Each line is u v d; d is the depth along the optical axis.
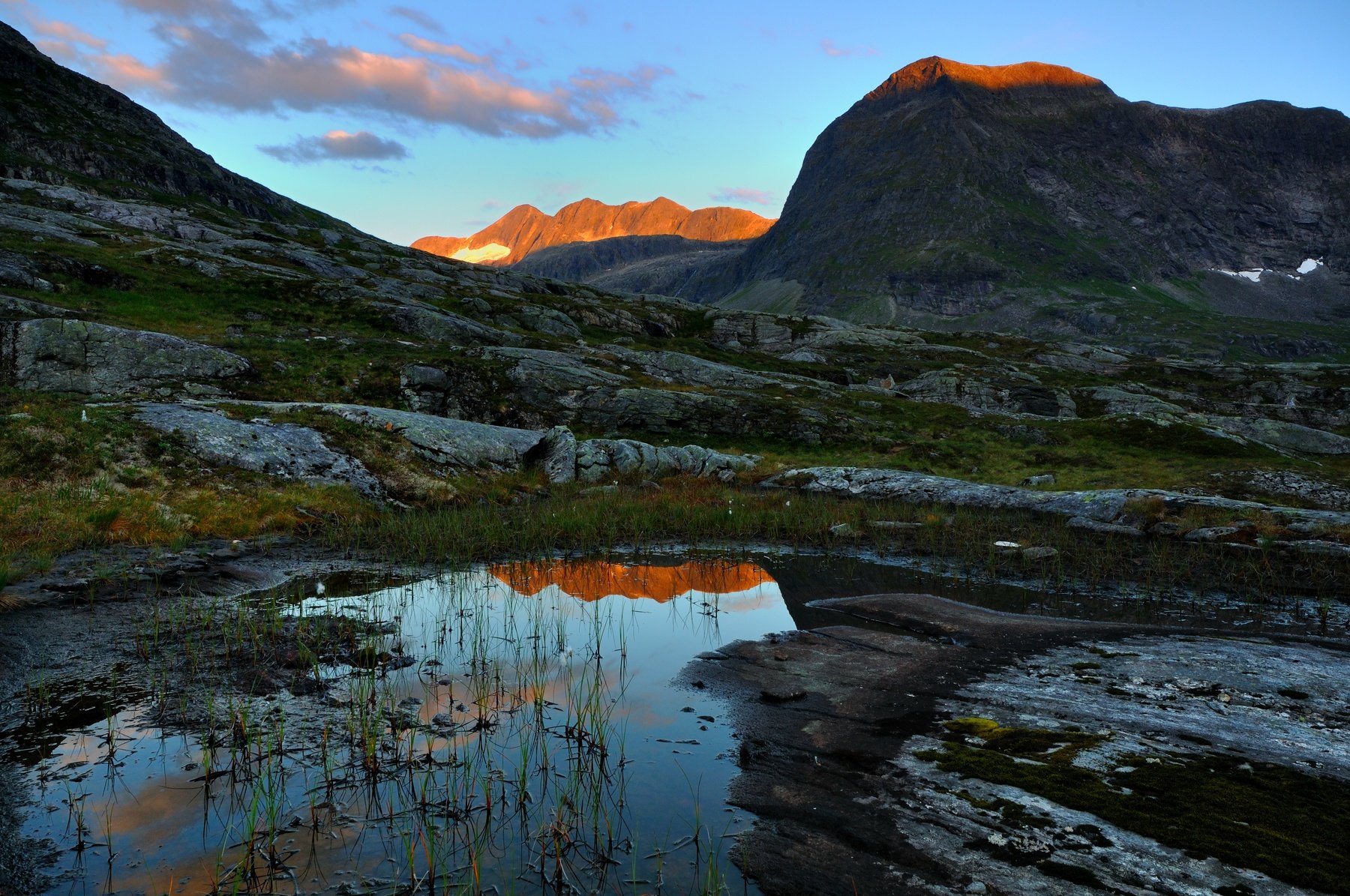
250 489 21.47
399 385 41.56
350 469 24.78
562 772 6.84
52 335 31.62
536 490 28.86
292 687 8.91
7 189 78.31
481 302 75.81
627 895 5.00
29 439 20.05
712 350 89.75
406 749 7.26
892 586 15.35
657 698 8.77
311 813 6.10
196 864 5.38
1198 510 23.58
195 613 12.06
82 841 5.63
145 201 102.94
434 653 10.44
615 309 101.31
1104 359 125.81
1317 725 7.68
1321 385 113.19
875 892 5.02
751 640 11.20
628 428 47.12
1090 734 7.50
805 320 127.75
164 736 7.48
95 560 15.22
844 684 9.22
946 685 9.09
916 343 116.31
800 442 48.56
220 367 35.81
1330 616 13.02
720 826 5.93
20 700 8.33
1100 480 39.84
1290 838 5.49
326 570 16.03
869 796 6.37
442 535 19.78
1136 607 13.74
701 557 18.44
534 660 10.16
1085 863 5.25
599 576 16.12
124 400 29.28
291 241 97.12
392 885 5.14
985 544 20.27
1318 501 34.59
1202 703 8.35
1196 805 6.02
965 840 5.63
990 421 57.34
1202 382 113.25
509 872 5.29
